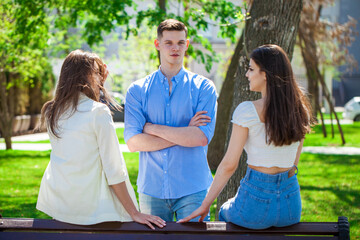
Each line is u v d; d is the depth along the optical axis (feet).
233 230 8.80
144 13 30.07
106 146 8.88
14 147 49.26
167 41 10.95
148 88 11.19
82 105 8.98
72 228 8.94
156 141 10.77
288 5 14.37
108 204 9.05
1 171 33.35
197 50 32.50
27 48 42.22
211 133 10.93
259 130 8.44
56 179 9.00
